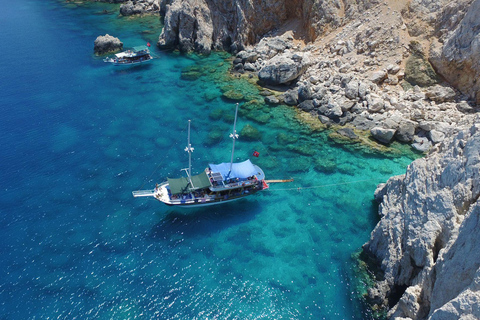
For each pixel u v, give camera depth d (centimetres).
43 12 12525
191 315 3550
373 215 4725
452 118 5934
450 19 6512
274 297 3738
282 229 4553
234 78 7950
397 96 6556
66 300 3650
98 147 5831
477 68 5962
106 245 4259
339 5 7944
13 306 3584
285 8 8831
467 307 2358
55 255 4116
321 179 5328
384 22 7219
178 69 8469
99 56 9081
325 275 3969
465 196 3250
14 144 5809
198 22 9181
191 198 4744
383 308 3591
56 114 6625
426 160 3984
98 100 7125
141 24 11438
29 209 4691
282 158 5709
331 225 4603
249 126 6375
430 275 3086
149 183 5153
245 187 4984
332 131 6250
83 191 4994
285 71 7162
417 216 3606
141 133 6194
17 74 7975
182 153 5762
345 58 7338
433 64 6544
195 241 4362
